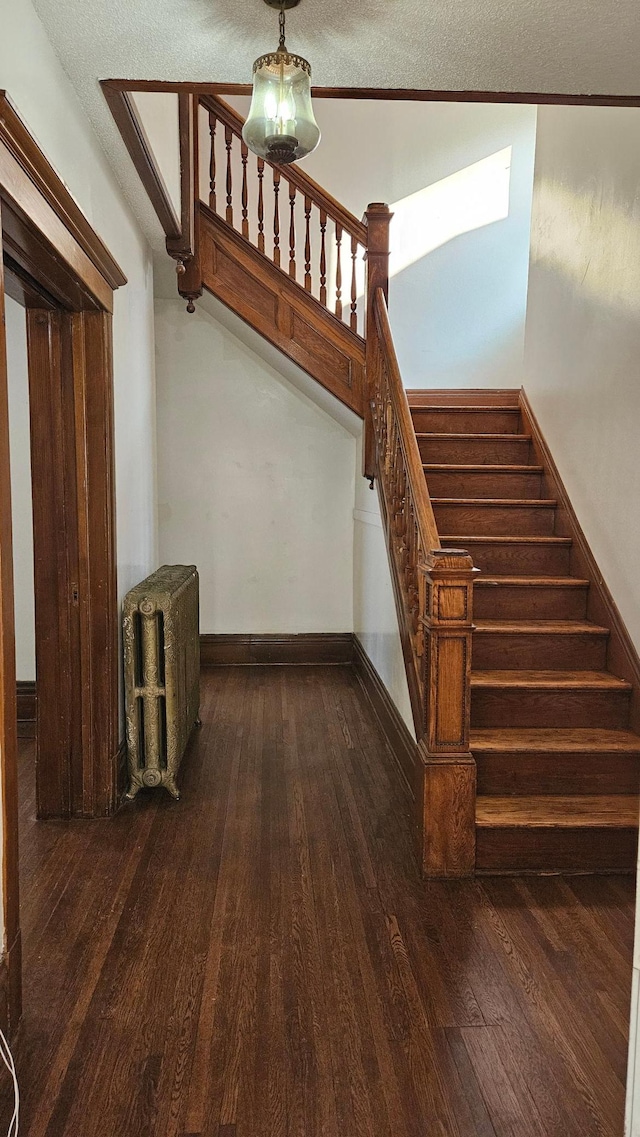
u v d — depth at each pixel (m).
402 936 2.44
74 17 2.11
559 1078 1.85
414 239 6.25
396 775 3.79
